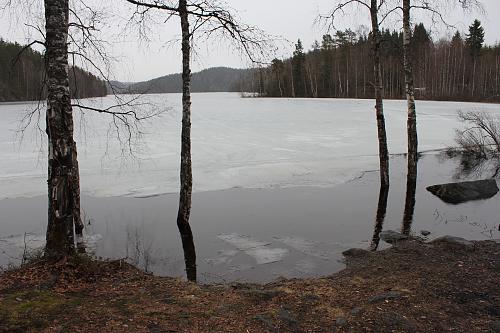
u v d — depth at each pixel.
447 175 17.16
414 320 4.96
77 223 10.00
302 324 4.88
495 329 4.78
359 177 16.70
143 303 5.20
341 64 82.62
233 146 24.08
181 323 4.70
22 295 5.11
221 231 10.38
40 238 10.04
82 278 5.86
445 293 5.80
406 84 13.43
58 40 5.95
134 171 17.78
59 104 6.00
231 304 5.33
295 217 11.48
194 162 19.53
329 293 5.82
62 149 6.05
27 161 19.73
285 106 57.31
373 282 6.31
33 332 4.28
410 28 13.33
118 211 12.29
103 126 32.81
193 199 13.52
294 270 7.91
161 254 8.90
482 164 19.44
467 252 7.61
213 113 47.31
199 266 8.23
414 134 13.54
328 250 8.94
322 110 49.25
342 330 4.74
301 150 22.83
